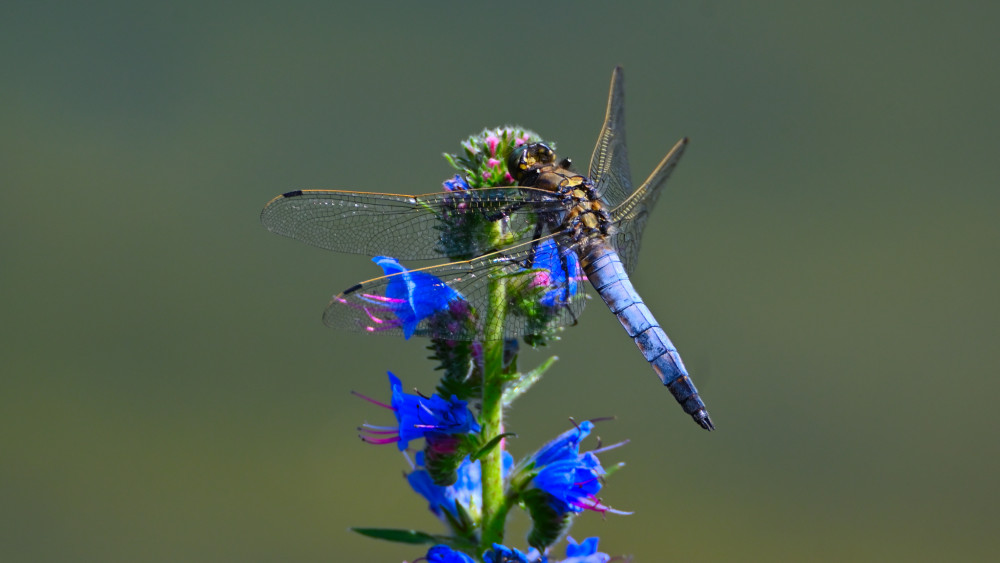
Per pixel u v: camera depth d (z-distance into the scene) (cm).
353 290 106
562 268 107
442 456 106
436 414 106
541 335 106
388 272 106
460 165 107
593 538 106
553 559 107
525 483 106
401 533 106
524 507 106
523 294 106
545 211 107
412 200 107
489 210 107
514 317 106
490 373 106
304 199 107
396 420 106
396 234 107
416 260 107
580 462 106
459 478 106
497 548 105
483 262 106
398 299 106
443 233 107
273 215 107
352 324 106
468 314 106
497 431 106
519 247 107
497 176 107
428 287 106
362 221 107
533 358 107
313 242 107
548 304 106
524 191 107
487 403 106
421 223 107
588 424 106
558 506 106
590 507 106
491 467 106
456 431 106
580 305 107
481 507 106
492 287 106
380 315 106
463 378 106
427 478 106
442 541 106
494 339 106
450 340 106
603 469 106
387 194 107
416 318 106
